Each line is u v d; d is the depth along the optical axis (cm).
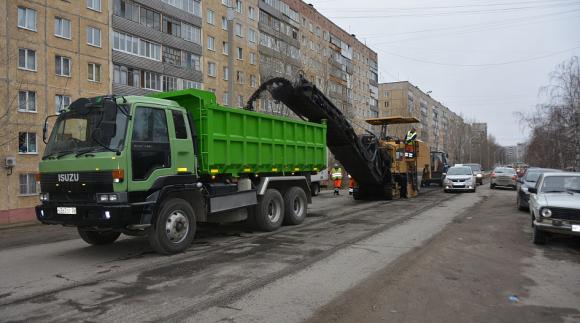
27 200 2389
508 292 554
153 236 762
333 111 1489
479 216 1327
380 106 9850
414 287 574
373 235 984
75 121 766
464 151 9862
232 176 970
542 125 3822
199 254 786
